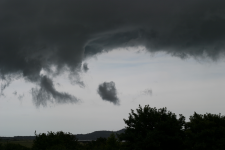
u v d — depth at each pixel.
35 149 35.31
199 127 25.86
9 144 34.75
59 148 35.97
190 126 27.38
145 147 28.52
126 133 32.31
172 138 28.64
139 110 33.44
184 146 28.52
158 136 28.75
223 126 25.62
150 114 32.38
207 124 25.41
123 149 30.98
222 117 26.83
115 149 40.09
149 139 28.59
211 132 24.23
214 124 25.55
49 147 36.41
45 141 37.34
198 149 24.16
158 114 32.47
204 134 24.44
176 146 29.30
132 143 31.05
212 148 23.52
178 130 30.59
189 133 26.52
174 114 32.94
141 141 29.78
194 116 27.69
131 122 33.22
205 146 23.64
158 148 28.12
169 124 30.30
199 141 24.81
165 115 32.78
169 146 29.38
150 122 32.22
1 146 34.06
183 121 31.66
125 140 32.12
